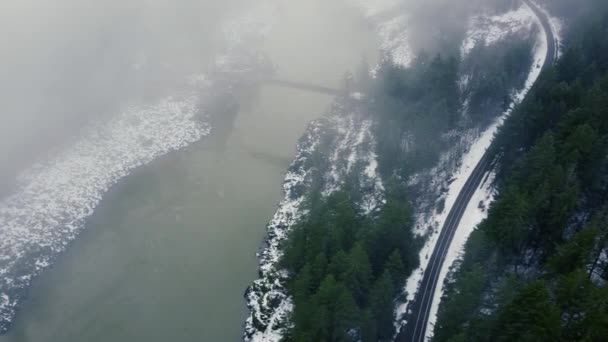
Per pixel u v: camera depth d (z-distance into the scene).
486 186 64.44
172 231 70.19
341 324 44.06
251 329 55.47
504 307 37.53
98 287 62.31
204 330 56.25
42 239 69.50
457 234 58.66
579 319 34.78
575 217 48.81
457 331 40.22
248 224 70.88
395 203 52.72
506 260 47.41
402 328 48.56
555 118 58.75
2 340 56.62
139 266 65.00
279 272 58.31
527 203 44.78
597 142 47.66
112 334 56.25
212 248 67.19
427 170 68.06
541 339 33.00
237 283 62.09
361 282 47.53
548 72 66.50
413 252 53.84
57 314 59.16
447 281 52.25
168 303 59.69
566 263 39.25
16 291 62.31
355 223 54.50
